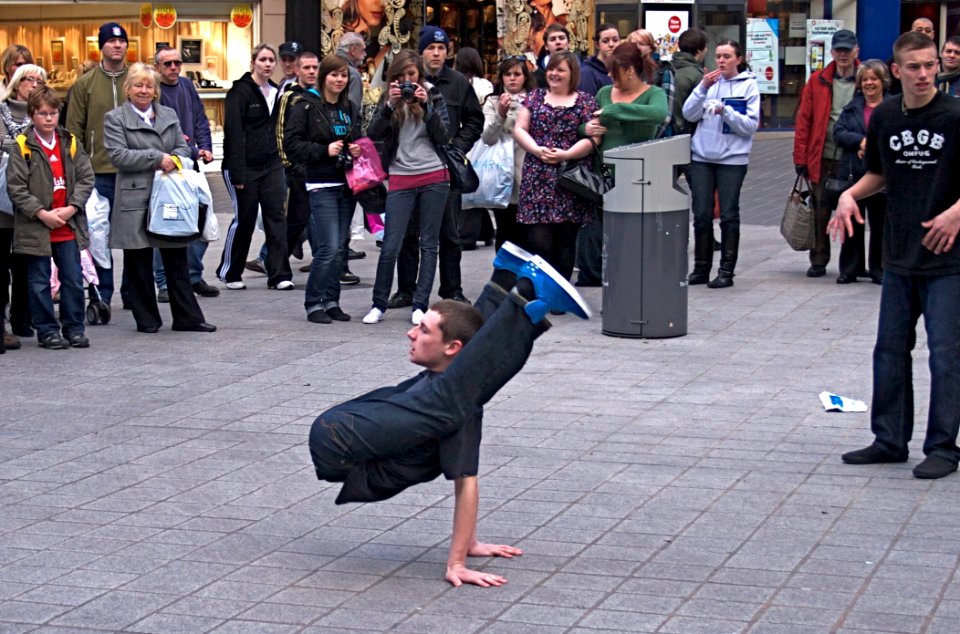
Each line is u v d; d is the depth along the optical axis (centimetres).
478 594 534
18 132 1033
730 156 1222
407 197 1087
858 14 2881
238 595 537
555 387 873
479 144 1246
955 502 641
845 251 1249
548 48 1303
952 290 675
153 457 730
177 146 1070
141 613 519
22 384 899
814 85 1259
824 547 582
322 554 584
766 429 773
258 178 1271
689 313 1123
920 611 511
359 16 2128
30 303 1016
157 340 1043
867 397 845
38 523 625
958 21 2952
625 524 615
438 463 550
